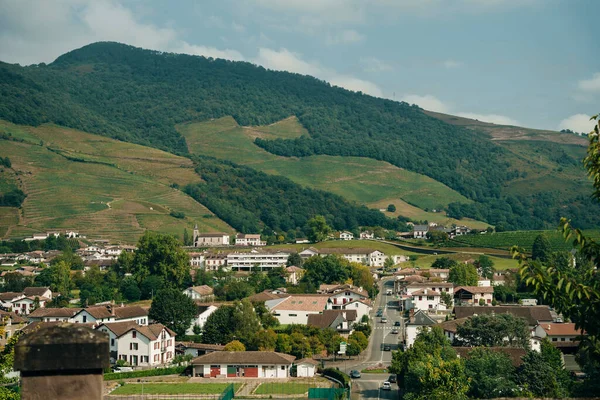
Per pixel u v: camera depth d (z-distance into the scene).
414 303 185.12
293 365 126.94
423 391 80.12
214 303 188.00
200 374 124.81
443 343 110.94
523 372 92.19
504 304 185.50
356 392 106.81
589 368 90.62
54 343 12.33
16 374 79.62
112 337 137.00
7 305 196.62
